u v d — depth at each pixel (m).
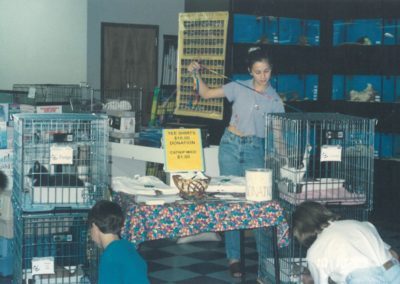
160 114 8.02
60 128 4.47
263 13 7.04
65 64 9.60
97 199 4.23
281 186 4.72
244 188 4.50
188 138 4.54
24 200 4.09
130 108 7.35
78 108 7.21
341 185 4.62
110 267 3.28
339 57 7.46
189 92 6.18
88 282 4.36
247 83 5.41
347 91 7.57
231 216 4.18
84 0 9.68
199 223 4.11
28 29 9.28
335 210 4.66
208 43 5.99
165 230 4.04
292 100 7.40
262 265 5.10
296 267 4.60
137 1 11.21
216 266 5.77
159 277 5.41
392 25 7.28
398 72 7.20
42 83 9.45
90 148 4.34
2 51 9.11
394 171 7.23
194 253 6.17
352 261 3.23
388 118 7.25
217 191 4.47
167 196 4.32
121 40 11.14
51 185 4.20
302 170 4.55
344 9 7.38
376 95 7.38
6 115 5.36
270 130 4.95
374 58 7.32
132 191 4.32
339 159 4.57
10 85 9.20
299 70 7.39
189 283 5.27
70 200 4.17
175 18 11.58
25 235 4.50
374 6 7.27
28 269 4.29
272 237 4.39
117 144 6.63
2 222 5.16
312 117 4.73
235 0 6.82
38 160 4.32
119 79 11.16
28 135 4.35
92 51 10.93
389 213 7.27
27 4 9.25
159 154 6.30
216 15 5.91
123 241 3.38
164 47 11.45
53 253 4.51
